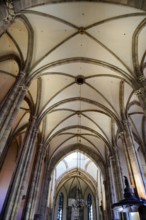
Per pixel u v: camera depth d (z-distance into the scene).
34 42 12.88
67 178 34.69
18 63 13.23
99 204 29.28
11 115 10.28
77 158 32.59
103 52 13.60
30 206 14.29
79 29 12.35
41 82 16.20
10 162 19.83
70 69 15.58
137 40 12.22
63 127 21.77
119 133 15.75
